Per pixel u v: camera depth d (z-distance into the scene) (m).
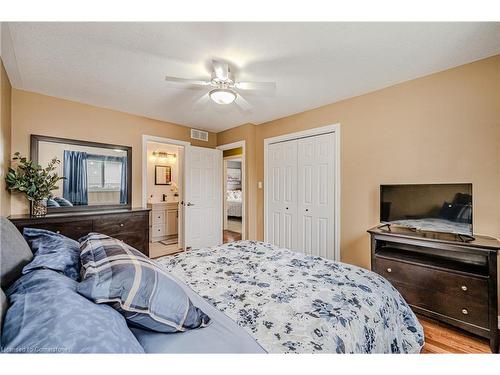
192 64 2.18
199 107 3.31
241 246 2.20
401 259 2.17
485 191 2.05
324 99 3.03
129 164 3.54
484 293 1.76
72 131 3.05
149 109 3.41
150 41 1.83
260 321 0.99
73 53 2.00
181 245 4.41
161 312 0.82
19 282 0.74
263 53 2.00
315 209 3.37
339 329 0.95
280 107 3.32
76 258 1.01
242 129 4.25
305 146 3.50
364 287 1.33
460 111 2.19
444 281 1.94
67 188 2.99
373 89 2.72
